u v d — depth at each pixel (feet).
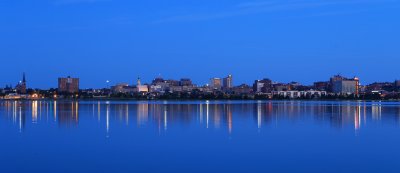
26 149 177.58
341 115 424.05
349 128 269.64
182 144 192.13
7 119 355.97
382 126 284.82
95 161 151.64
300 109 600.80
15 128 269.23
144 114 441.68
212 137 218.59
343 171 137.08
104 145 188.96
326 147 183.42
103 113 463.42
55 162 150.10
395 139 210.38
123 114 440.86
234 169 139.95
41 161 151.74
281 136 223.51
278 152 170.60
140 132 242.99
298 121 332.19
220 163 148.77
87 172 136.05
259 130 255.29
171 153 167.84
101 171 137.08
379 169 139.33
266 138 214.69
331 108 654.12
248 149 177.78
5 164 146.92
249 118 369.30
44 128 269.03
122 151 172.04
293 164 147.23
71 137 218.79
